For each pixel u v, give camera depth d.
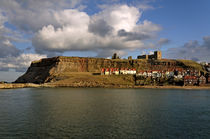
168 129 40.97
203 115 55.62
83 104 74.12
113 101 84.31
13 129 39.84
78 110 60.91
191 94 127.75
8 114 54.28
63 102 79.69
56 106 68.88
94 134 37.09
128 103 78.44
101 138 34.97
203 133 38.56
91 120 47.75
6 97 98.56
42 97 99.06
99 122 45.88
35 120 47.34
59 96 104.56
